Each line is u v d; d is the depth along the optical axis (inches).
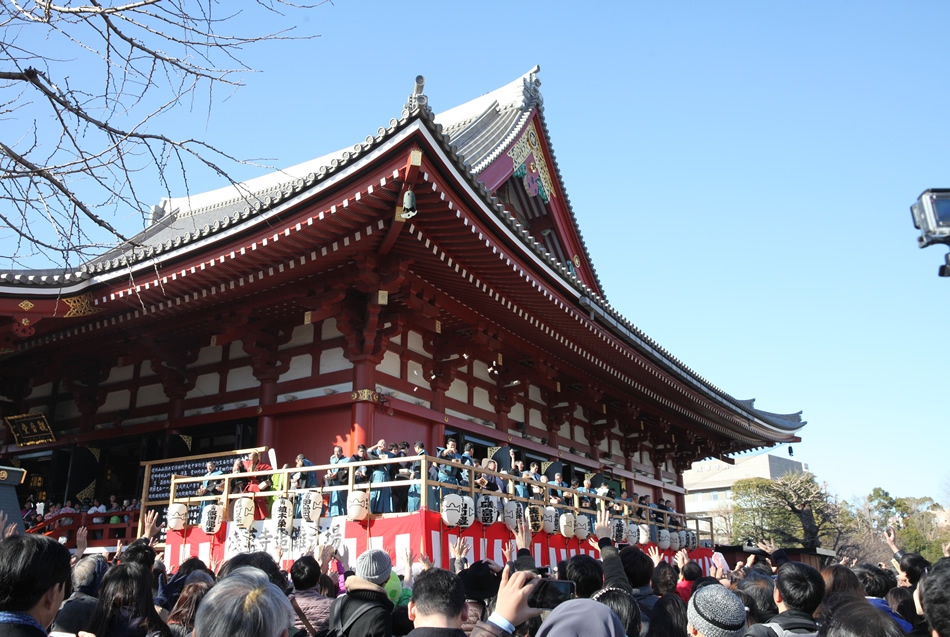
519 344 826.2
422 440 743.1
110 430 816.3
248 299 684.1
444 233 579.5
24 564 150.9
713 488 3631.9
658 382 1000.2
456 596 168.6
